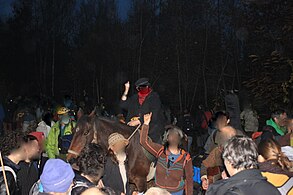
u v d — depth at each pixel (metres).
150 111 8.25
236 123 12.34
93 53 43.94
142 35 38.28
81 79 44.38
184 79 33.59
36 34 46.31
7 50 46.28
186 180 6.64
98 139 7.47
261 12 19.23
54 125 9.94
